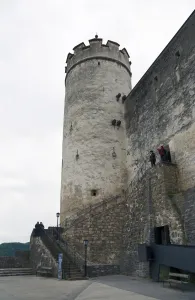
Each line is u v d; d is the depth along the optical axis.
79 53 24.36
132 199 18.20
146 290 9.46
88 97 22.31
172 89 16.86
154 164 16.27
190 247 9.38
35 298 8.16
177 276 9.95
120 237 18.39
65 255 16.16
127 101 22.47
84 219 18.67
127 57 25.80
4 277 15.06
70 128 22.17
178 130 15.62
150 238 14.12
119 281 12.55
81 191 19.64
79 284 11.63
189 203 12.55
